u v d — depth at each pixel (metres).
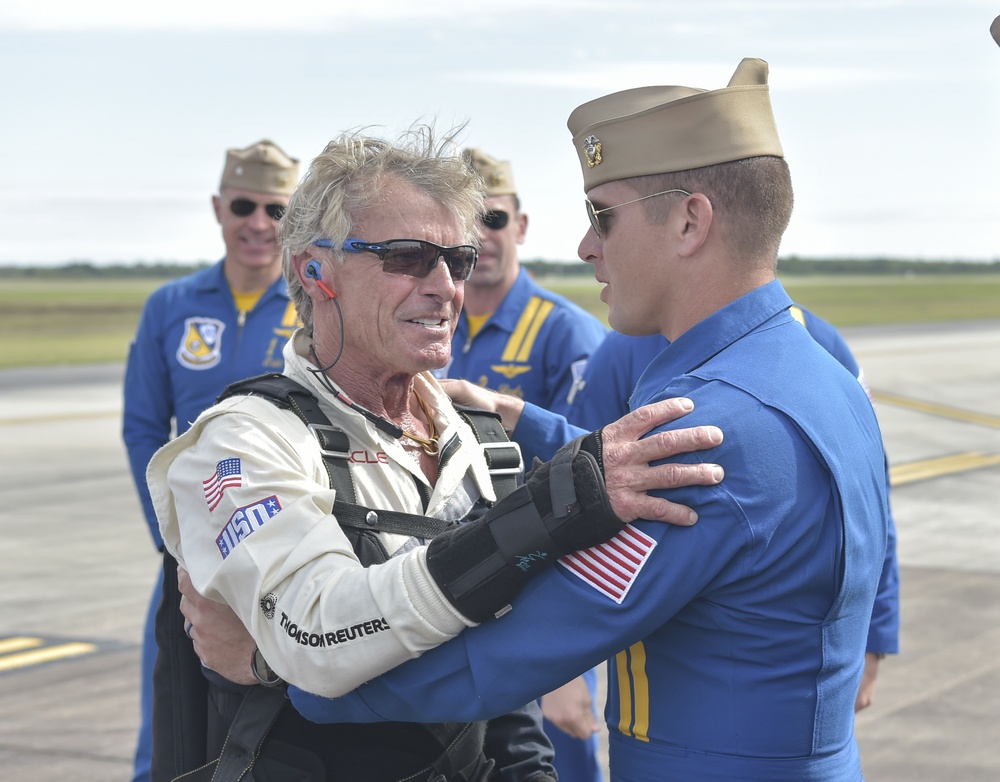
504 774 1.96
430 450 1.91
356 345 1.80
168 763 1.86
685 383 1.59
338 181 1.77
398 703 1.58
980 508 9.04
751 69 1.66
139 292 79.25
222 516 1.64
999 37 1.71
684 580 1.47
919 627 5.61
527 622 1.50
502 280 3.78
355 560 1.61
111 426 14.65
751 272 1.65
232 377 3.82
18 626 5.61
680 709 1.56
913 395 18.30
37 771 3.83
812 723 1.55
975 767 3.89
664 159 1.63
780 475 1.50
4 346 32.62
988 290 77.69
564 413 3.65
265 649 1.59
